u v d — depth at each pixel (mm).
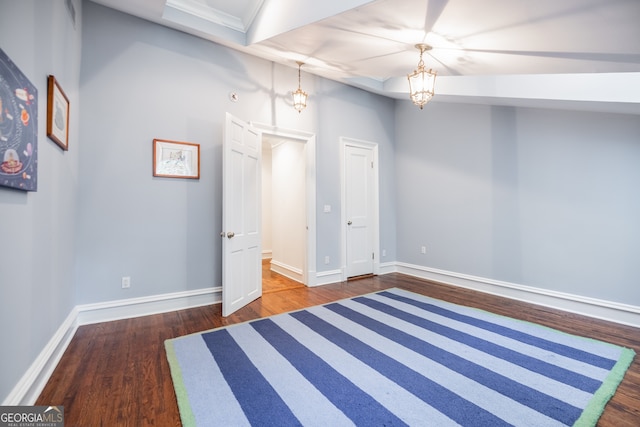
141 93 3021
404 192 5066
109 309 2887
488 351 2301
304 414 1603
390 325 2816
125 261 2957
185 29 3172
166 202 3158
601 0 1493
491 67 2734
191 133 3291
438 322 2891
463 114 4207
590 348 2348
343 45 2703
